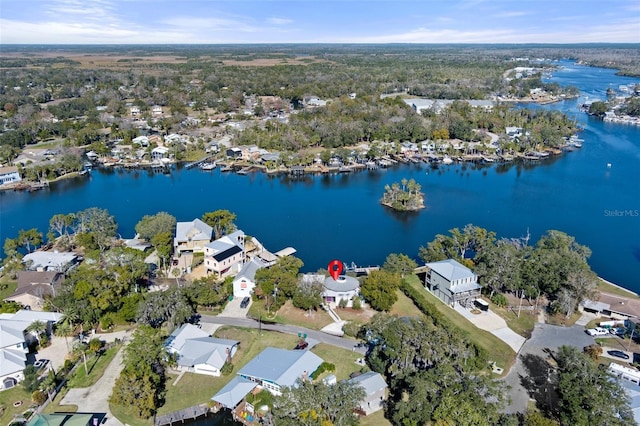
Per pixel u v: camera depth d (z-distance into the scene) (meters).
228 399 74.56
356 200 190.75
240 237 135.75
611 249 143.00
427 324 82.88
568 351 76.19
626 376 79.12
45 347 91.12
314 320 101.00
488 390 66.00
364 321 100.12
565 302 98.88
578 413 64.31
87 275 104.12
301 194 199.12
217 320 100.94
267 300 105.00
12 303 103.06
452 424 60.53
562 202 185.00
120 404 74.50
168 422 72.00
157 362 81.31
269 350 85.81
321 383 71.62
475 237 128.12
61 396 77.38
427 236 153.75
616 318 100.19
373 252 141.88
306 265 132.75
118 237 150.75
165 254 127.75
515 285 106.12
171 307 95.75
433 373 70.06
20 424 70.69
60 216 147.00
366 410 74.38
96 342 89.62
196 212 178.25
